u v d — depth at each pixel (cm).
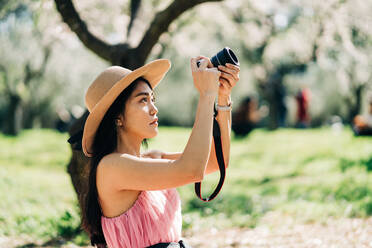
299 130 1972
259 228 619
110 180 201
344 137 1413
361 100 2731
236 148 1605
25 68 2236
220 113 229
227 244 556
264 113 3078
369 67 1228
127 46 585
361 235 520
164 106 3566
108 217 210
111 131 214
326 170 971
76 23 576
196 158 184
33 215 671
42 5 564
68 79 2583
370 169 842
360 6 837
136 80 212
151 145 1583
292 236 554
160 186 191
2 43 2038
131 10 666
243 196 845
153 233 205
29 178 1044
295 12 1188
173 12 558
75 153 475
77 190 490
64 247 550
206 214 735
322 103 3584
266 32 1386
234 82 221
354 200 679
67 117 2384
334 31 870
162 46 898
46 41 1192
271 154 1354
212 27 1215
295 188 834
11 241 567
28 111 3070
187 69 2909
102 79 215
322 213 637
